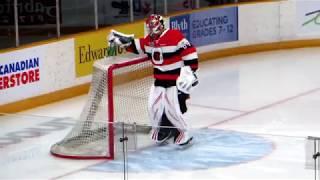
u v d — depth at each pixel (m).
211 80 22.53
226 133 13.42
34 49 19.31
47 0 20.11
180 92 15.04
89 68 21.19
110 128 12.66
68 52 20.42
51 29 20.27
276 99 19.88
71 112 18.91
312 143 11.33
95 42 21.36
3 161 13.27
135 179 12.16
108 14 22.59
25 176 12.92
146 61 15.45
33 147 13.35
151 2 24.02
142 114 15.60
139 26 23.09
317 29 27.41
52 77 19.95
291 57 26.08
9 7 19.31
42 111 19.05
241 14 26.77
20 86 18.92
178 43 14.81
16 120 13.84
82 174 12.77
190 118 17.84
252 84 21.84
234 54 26.80
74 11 21.47
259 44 27.20
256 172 12.12
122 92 15.35
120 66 14.94
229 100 19.84
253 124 17.22
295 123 17.31
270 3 27.08
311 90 20.94
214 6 26.00
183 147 12.59
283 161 11.95
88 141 13.37
